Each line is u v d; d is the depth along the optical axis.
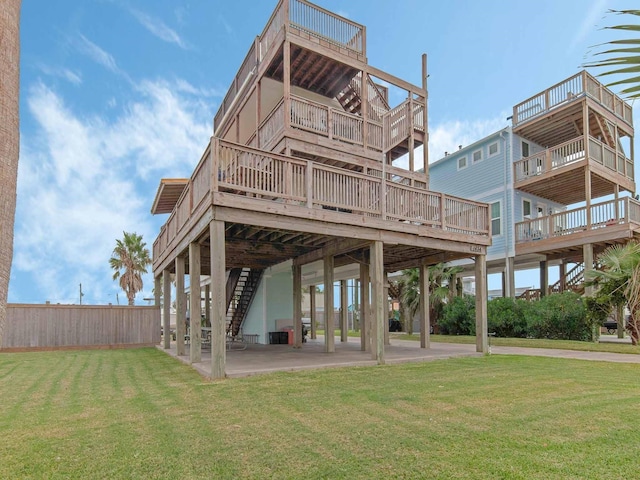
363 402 5.04
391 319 23.95
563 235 14.92
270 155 7.25
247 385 6.07
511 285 16.81
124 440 3.72
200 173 7.78
